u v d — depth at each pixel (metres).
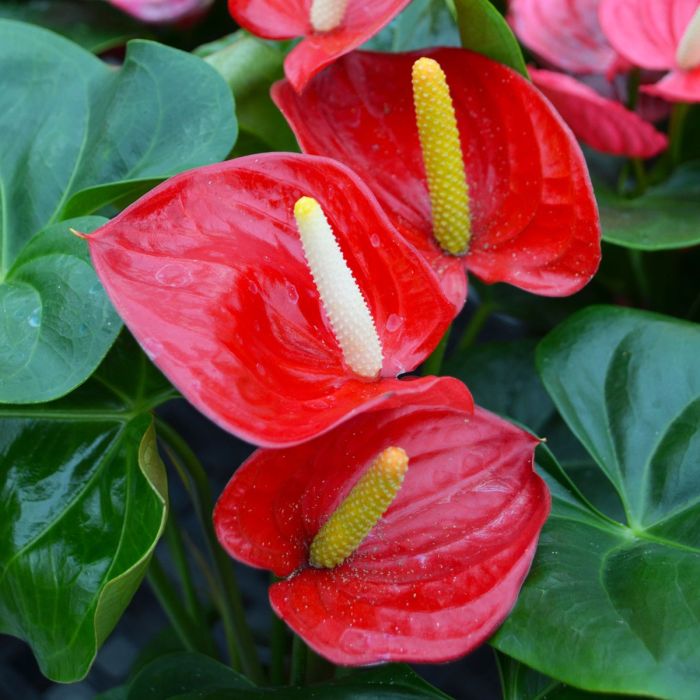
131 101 0.66
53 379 0.59
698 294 0.78
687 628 0.57
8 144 0.67
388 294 0.60
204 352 0.56
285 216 0.60
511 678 0.61
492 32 0.63
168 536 0.74
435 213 0.64
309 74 0.63
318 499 0.60
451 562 0.59
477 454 0.61
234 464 0.90
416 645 0.58
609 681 0.56
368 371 0.59
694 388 0.63
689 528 0.61
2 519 0.62
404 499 0.60
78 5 0.81
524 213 0.64
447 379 0.57
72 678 0.59
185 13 0.79
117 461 0.62
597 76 0.76
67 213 0.64
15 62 0.67
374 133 0.65
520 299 0.79
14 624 0.62
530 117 0.63
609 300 0.79
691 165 0.74
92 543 0.61
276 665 0.72
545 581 0.59
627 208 0.70
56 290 0.60
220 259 0.58
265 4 0.65
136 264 0.57
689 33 0.68
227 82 0.68
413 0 0.72
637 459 0.63
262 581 0.87
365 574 0.59
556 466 0.63
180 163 0.64
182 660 0.68
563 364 0.64
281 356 0.59
